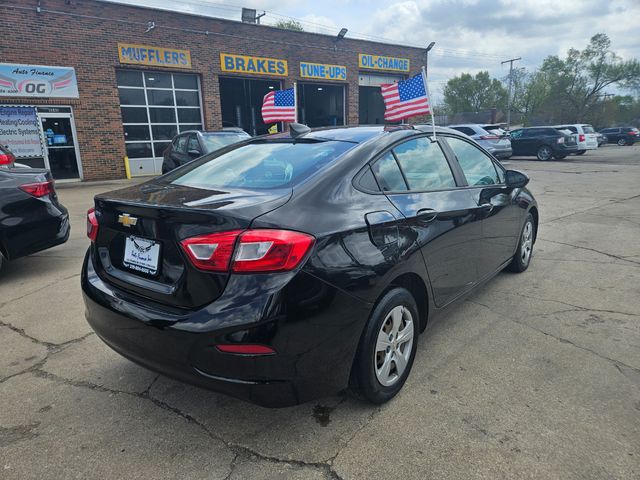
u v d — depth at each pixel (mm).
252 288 1896
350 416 2398
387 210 2471
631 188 11227
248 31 19047
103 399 2602
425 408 2447
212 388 2004
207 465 2066
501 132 18812
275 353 1914
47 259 5566
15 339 3373
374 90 27719
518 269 4617
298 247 1944
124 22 15852
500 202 3781
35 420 2412
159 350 2055
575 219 7582
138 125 17062
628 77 61938
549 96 68188
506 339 3236
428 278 2748
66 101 15055
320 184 2281
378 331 2328
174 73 17625
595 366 2848
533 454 2080
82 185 14766
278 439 2232
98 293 2373
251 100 22969
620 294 4070
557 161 20656
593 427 2260
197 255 1950
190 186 2572
